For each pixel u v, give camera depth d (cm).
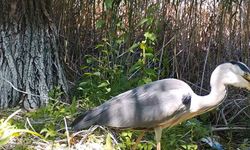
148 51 597
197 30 649
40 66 575
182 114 470
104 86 571
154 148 520
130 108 462
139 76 606
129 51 607
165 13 652
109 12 651
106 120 460
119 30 646
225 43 654
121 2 676
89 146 490
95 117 462
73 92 614
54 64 589
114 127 464
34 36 573
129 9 649
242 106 623
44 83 577
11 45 570
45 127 507
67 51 674
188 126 548
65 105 573
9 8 564
